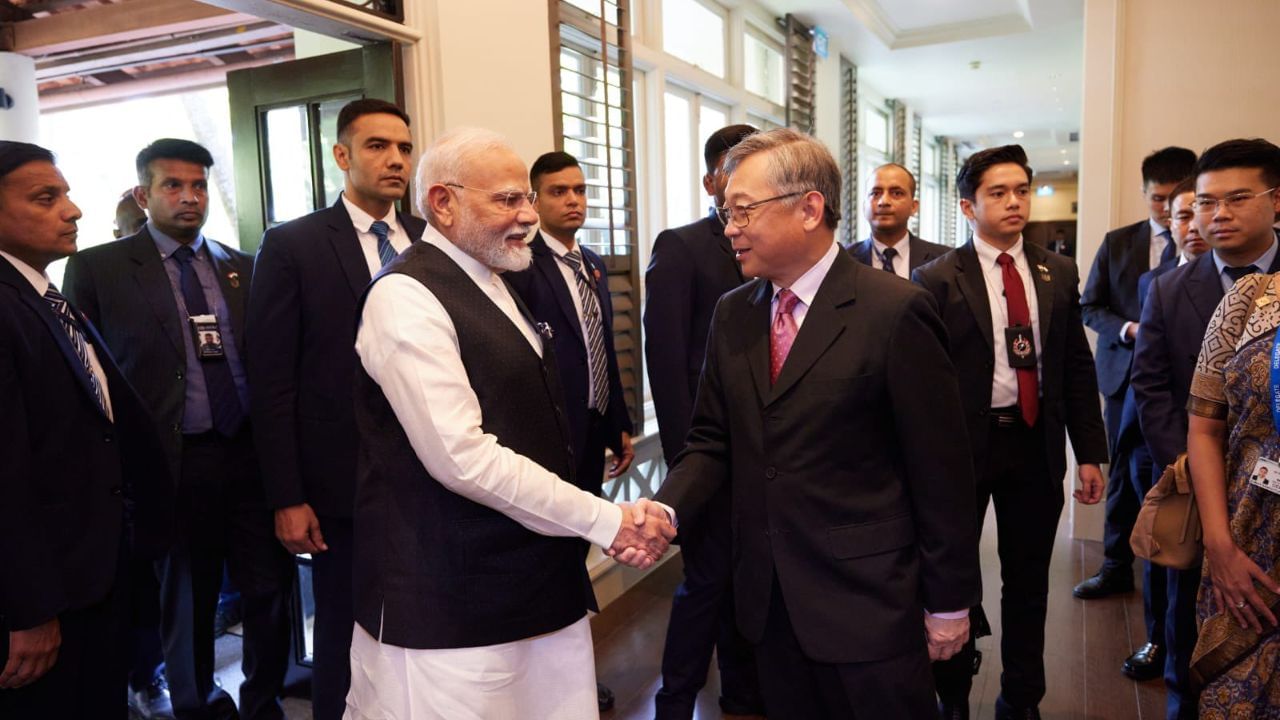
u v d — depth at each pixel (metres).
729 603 1.93
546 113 2.91
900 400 1.29
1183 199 2.54
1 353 1.43
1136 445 2.57
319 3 2.06
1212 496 1.46
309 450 1.89
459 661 1.29
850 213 6.90
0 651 1.50
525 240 1.40
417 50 2.38
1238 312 1.44
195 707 2.23
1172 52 3.56
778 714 1.41
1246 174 1.80
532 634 1.35
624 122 3.40
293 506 1.87
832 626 1.30
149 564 1.89
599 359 2.47
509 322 1.37
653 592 3.38
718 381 1.55
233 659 2.90
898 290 1.32
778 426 1.34
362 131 1.91
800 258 1.35
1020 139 12.05
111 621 1.68
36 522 1.45
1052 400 2.06
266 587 2.26
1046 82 7.77
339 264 1.89
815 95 6.00
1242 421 1.41
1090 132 3.69
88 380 1.61
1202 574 1.51
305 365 1.88
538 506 1.28
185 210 2.20
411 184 2.39
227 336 2.27
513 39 2.74
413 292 1.28
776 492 1.34
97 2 4.02
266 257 1.87
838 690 1.33
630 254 3.44
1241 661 1.43
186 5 3.89
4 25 4.14
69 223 1.63
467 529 1.29
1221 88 3.51
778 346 1.40
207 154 2.27
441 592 1.29
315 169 2.57
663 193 4.16
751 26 5.26
